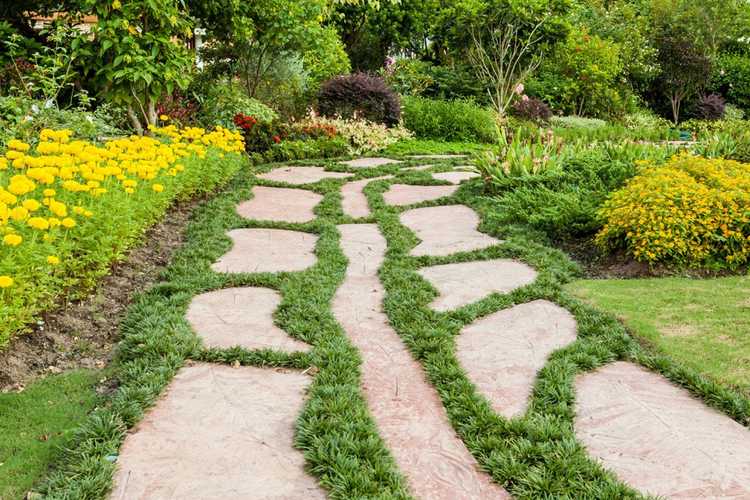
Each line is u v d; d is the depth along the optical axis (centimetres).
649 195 452
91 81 709
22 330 293
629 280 414
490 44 1569
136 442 224
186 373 277
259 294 378
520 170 646
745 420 242
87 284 357
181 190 573
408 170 859
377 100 1230
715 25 2177
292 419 242
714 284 398
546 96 1761
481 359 296
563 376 271
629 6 2258
